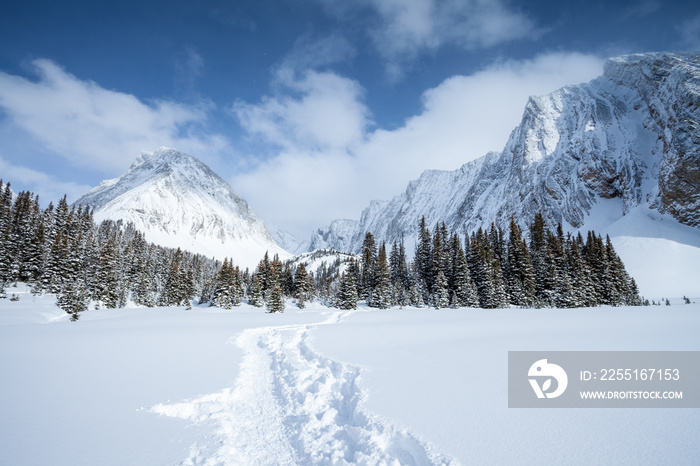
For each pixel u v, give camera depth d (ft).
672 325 66.23
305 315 144.77
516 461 18.39
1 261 197.67
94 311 168.76
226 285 240.53
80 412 29.01
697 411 23.89
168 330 84.94
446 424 23.72
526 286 207.62
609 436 20.89
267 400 36.04
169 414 29.91
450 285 229.25
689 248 264.93
